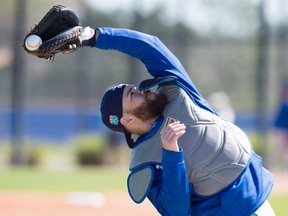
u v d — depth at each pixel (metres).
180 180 11.45
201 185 11.96
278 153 52.88
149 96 12.36
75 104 81.06
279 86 71.44
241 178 11.97
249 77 78.75
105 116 12.62
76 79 79.31
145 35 12.53
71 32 11.77
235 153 12.00
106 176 42.50
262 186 12.19
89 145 57.28
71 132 93.06
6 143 86.06
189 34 65.25
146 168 12.09
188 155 11.94
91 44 12.33
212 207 12.04
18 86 56.91
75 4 68.62
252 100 83.44
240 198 11.94
